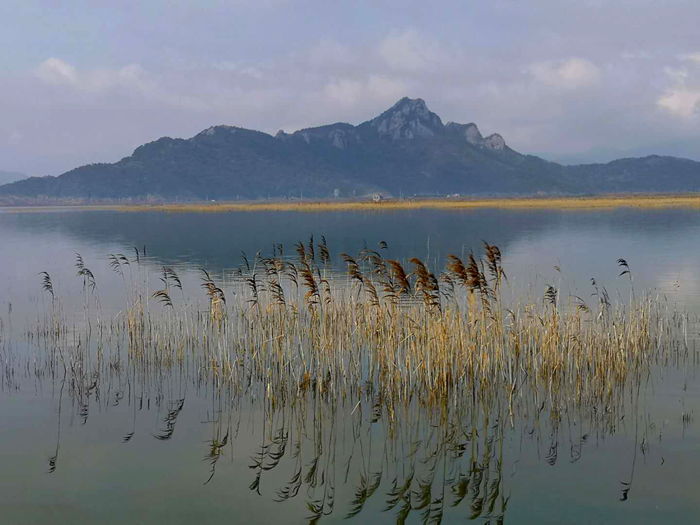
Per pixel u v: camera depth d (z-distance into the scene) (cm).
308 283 1964
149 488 1224
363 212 15575
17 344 2386
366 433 1506
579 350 1931
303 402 1730
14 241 7794
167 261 5269
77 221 13762
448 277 2050
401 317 2072
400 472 1292
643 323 2244
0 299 3409
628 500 1141
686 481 1205
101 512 1133
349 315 2342
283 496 1194
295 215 14575
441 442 1441
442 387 1747
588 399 1688
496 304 2741
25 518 1108
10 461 1347
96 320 2811
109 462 1346
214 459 1361
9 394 1802
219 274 4347
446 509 1134
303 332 2200
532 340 2072
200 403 1728
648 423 1501
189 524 1088
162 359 2144
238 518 1112
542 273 4003
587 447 1377
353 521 1098
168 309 3008
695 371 1912
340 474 1288
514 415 1595
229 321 2603
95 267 4891
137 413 1650
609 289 3341
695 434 1424
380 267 2041
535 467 1291
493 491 1197
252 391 1831
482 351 1825
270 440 1470
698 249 5253
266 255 5653
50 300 3359
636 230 7488
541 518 1088
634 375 1894
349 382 1888
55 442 1452
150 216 16225
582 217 10688
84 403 1730
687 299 3016
